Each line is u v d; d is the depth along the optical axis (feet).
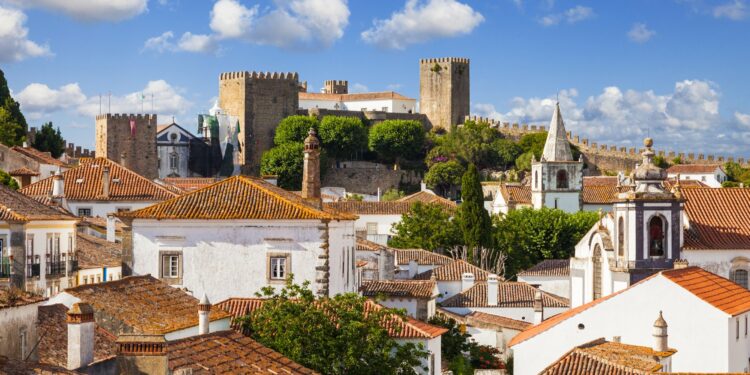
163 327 200.54
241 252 285.02
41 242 271.90
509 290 428.56
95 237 347.56
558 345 281.33
